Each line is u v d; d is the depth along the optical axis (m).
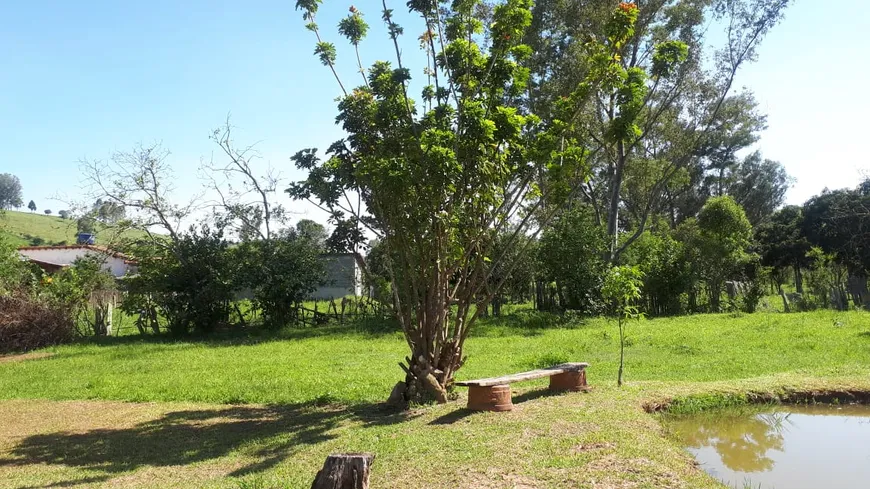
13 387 12.46
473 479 5.49
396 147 8.88
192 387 11.60
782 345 13.88
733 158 55.03
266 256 23.47
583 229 24.89
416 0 8.52
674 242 29.08
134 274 26.05
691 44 25.81
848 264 36.34
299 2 8.77
